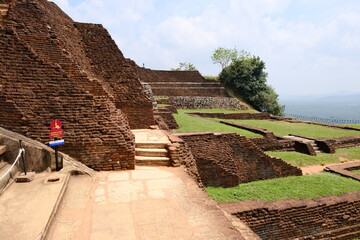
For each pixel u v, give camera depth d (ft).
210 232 13.87
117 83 40.63
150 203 16.98
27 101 21.99
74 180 20.06
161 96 115.44
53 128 19.89
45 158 20.15
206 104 120.67
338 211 29.32
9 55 22.04
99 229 13.79
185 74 129.18
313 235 28.19
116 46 40.68
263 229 26.40
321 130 73.20
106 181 20.59
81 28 39.29
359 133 67.72
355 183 36.09
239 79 136.98
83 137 22.62
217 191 33.45
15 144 19.25
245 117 104.27
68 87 22.91
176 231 13.87
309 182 36.40
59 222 14.21
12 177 17.95
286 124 86.48
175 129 54.24
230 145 38.52
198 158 36.01
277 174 40.78
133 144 23.93
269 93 137.18
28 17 28.12
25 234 12.00
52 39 27.89
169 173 22.97
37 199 15.53
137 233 13.57
